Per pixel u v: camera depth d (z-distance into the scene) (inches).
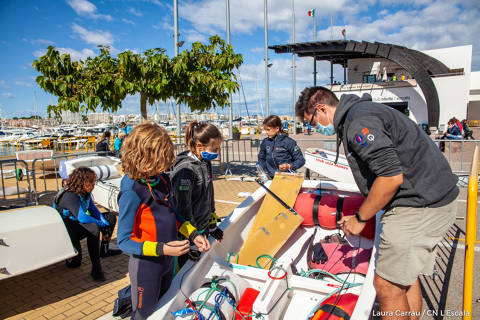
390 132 67.9
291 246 124.0
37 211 118.1
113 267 149.8
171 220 76.8
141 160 67.0
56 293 125.8
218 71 314.8
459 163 401.7
